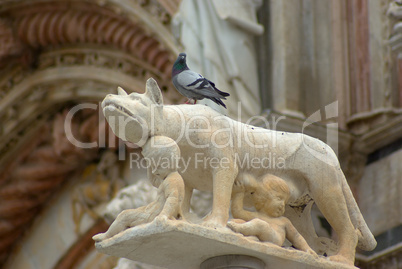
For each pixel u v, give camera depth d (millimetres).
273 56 12109
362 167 11727
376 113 11594
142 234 5773
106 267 15805
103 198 15898
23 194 16766
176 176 5906
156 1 13789
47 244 16719
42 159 16531
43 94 16000
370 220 11414
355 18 12188
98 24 14625
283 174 6441
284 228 6227
